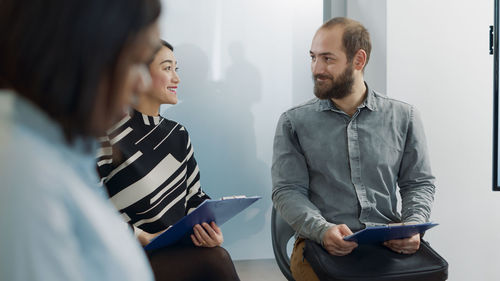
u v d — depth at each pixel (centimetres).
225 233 269
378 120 197
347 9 279
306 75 276
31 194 40
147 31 49
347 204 191
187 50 261
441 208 254
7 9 43
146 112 184
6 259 39
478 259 259
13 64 43
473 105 256
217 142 266
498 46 198
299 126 200
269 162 273
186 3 260
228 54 266
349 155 193
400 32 247
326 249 172
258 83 271
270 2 271
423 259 170
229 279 157
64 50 43
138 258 50
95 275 45
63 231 42
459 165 256
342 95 194
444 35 252
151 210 175
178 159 187
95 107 46
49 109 44
